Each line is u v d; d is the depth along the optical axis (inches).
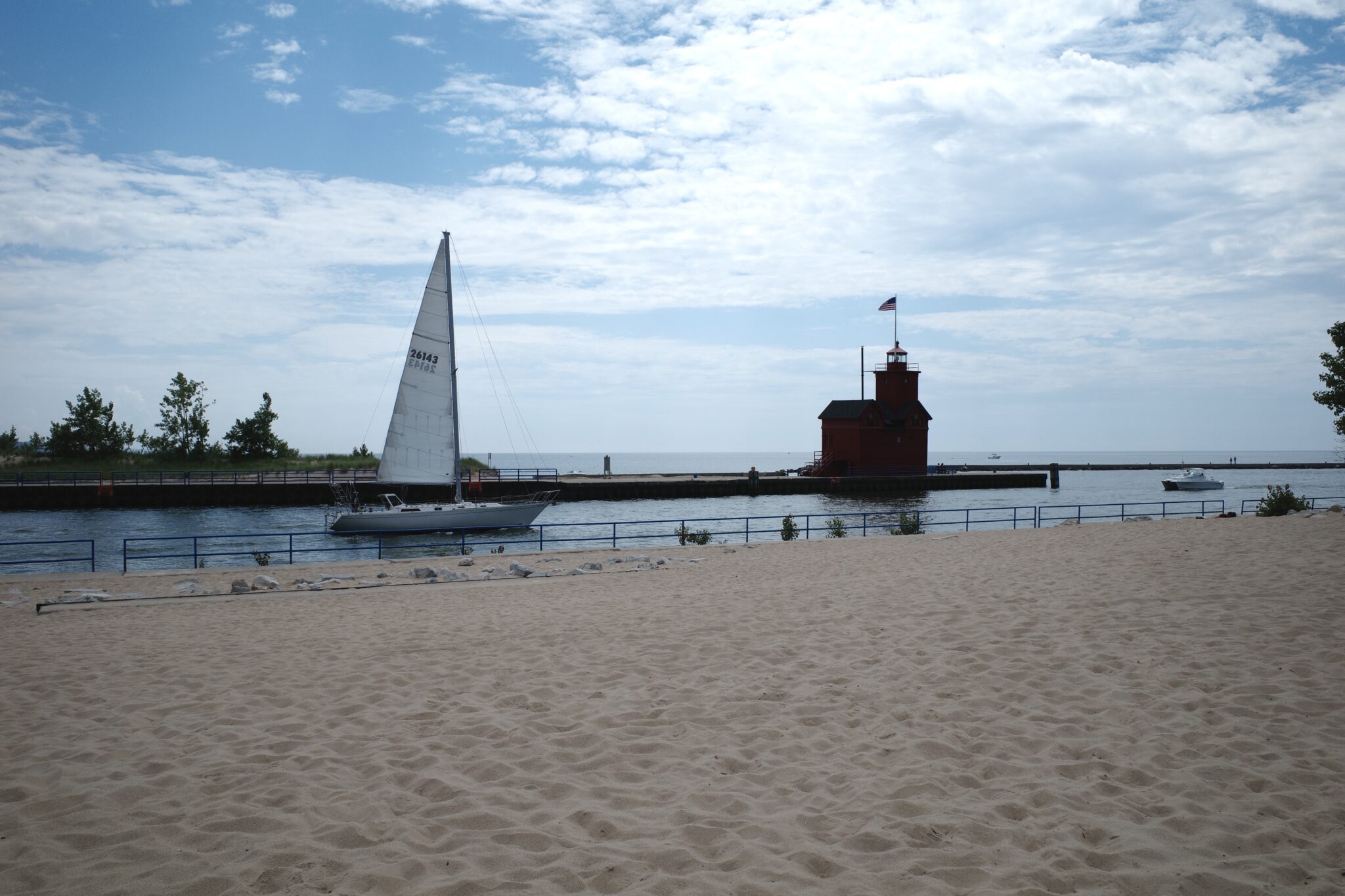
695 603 521.3
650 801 218.5
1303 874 172.9
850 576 616.1
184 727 285.1
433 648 405.7
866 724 276.8
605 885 173.5
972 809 208.4
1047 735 259.6
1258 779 219.8
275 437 3191.4
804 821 204.2
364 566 832.9
